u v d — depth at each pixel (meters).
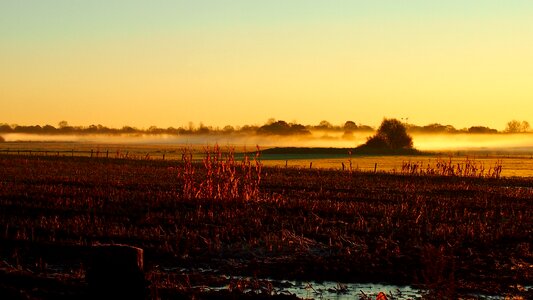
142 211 33.81
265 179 54.09
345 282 21.73
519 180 60.50
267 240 26.59
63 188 42.59
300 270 22.81
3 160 76.81
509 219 32.94
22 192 39.97
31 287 17.39
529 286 21.36
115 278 14.88
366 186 50.09
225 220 31.00
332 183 51.84
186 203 36.34
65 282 18.03
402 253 25.44
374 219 32.03
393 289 20.95
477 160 113.56
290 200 37.59
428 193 45.81
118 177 54.12
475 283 21.39
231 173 38.97
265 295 18.86
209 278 21.17
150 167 68.25
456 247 26.39
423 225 31.00
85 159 85.00
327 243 27.25
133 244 25.91
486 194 45.41
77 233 27.48
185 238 27.00
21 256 23.84
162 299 17.42
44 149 151.25
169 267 23.23
